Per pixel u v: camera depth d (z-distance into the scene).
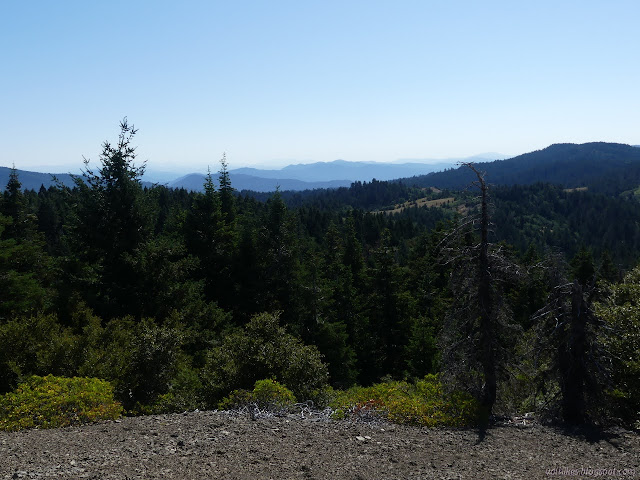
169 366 14.03
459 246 11.91
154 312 23.31
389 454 8.12
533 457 8.51
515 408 13.20
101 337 15.36
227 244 31.38
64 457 6.94
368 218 90.56
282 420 9.87
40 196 83.38
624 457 8.63
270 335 14.28
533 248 55.06
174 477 6.35
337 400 12.03
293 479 6.61
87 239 24.69
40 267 28.88
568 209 179.00
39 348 13.73
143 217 25.72
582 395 10.98
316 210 98.75
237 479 6.45
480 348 11.58
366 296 37.12
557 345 11.14
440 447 8.81
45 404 9.59
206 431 8.78
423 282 41.34
